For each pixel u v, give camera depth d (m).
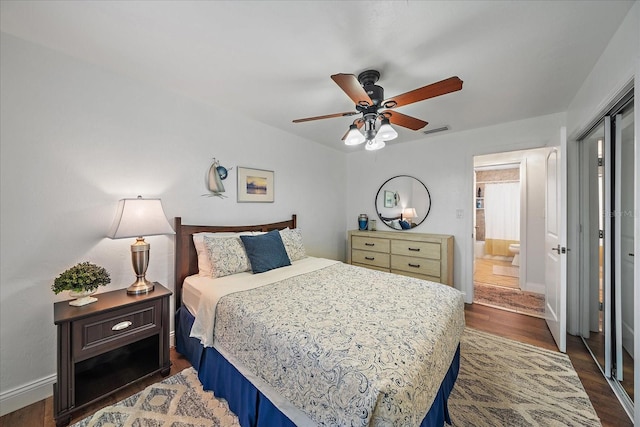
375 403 0.88
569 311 2.51
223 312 1.66
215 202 2.61
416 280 2.11
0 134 1.54
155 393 1.70
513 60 1.73
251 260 2.34
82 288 1.60
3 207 1.55
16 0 1.26
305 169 3.64
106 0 1.26
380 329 1.28
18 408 1.58
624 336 1.75
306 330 1.28
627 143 1.68
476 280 4.38
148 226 1.93
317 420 1.06
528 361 2.06
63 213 1.76
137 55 1.74
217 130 2.60
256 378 1.38
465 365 2.02
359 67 1.82
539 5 1.27
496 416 1.52
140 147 2.11
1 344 1.55
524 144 2.88
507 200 5.78
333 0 1.24
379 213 4.12
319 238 3.90
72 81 1.78
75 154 1.80
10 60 1.56
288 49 1.64
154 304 1.83
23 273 1.62
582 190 2.40
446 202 3.48
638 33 1.22
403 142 3.84
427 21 1.38
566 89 2.16
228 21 1.40
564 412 1.54
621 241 1.76
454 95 2.28
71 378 1.49
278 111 2.69
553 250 2.40
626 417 1.50
